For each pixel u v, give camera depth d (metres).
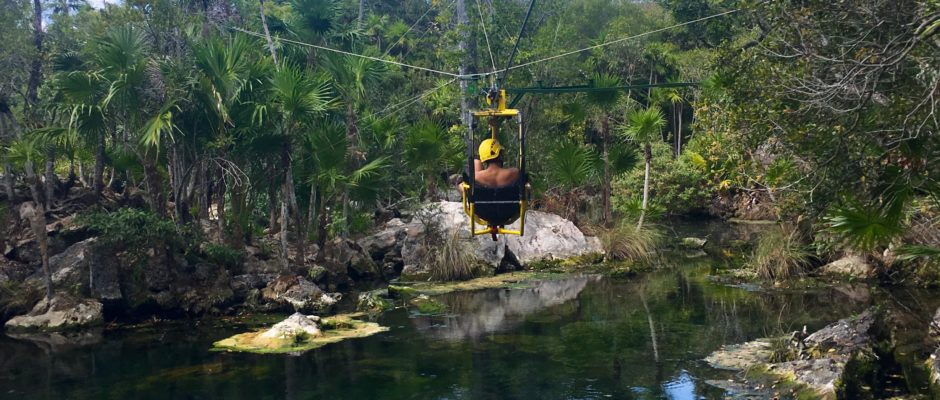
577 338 13.27
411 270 20.83
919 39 8.09
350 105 19.70
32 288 15.91
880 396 9.13
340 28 23.44
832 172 9.38
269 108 17.14
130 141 17.50
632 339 13.03
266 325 15.16
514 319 15.13
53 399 10.38
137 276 15.95
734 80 11.26
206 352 12.94
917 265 17.14
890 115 9.02
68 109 16.47
